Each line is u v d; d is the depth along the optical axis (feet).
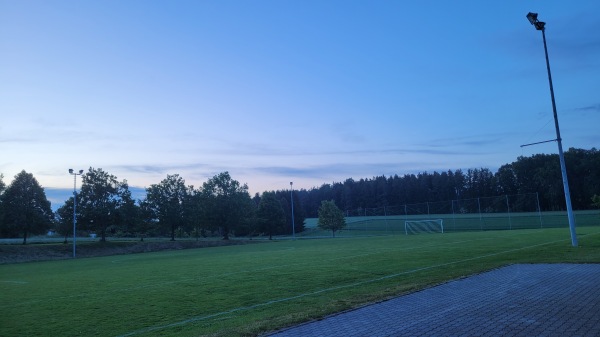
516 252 68.90
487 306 29.32
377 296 35.12
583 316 25.26
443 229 212.84
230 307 37.37
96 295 49.93
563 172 72.13
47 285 63.57
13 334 31.96
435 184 396.78
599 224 180.55
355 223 269.64
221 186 229.86
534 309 27.63
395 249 95.25
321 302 35.99
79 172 173.17
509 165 340.80
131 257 139.85
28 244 173.88
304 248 125.08
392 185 419.95
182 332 28.78
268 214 249.34
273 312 33.24
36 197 178.91
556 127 73.67
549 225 188.44
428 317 27.09
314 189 522.47
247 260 88.84
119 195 196.95
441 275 46.85
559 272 43.39
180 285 53.83
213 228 241.55
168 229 227.40
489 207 216.33
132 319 34.94
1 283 69.31
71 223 186.80
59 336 30.71
